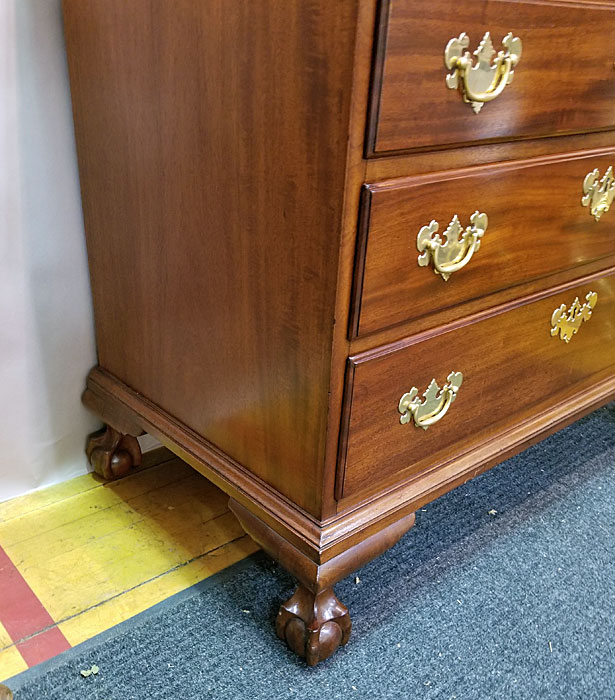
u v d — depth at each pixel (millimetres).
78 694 753
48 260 961
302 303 665
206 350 816
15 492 1057
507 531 1035
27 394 1012
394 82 567
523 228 777
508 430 946
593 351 1031
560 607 901
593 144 827
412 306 696
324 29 550
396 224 633
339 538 742
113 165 852
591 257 915
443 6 567
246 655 811
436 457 849
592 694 786
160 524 1017
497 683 792
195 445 886
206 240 751
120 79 783
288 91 598
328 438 695
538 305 873
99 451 1081
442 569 955
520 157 740
